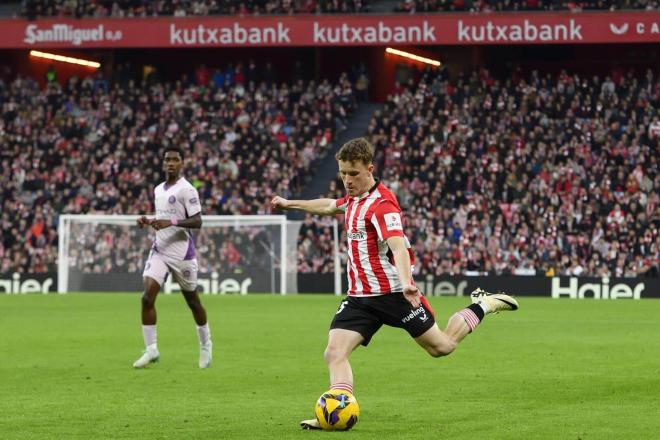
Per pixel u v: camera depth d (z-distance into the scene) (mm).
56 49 58406
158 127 51031
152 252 16047
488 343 20250
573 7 50562
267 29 51500
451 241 43219
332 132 50594
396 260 9844
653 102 48625
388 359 17078
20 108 52219
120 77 53906
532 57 57000
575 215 43312
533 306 34094
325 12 52438
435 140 48188
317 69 57688
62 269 42781
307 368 15898
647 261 41281
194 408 11734
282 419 10883
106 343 20156
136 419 10914
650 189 44469
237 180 48031
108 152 49969
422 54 56938
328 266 43594
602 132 47344
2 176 49125
